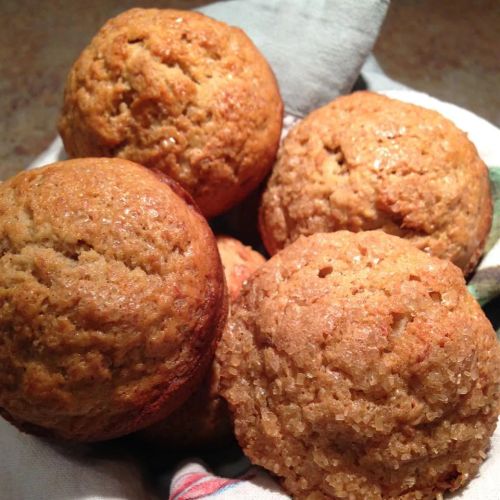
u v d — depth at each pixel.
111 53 0.19
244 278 0.19
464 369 0.15
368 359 0.15
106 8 0.37
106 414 0.16
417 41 0.37
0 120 0.35
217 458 0.19
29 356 0.15
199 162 0.19
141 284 0.15
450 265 0.16
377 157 0.18
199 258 0.16
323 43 0.26
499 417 0.17
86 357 0.15
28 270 0.15
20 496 0.16
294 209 0.19
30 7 0.37
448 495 0.16
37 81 0.36
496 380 0.16
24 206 0.15
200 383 0.17
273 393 0.15
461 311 0.16
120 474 0.17
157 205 0.16
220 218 0.22
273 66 0.26
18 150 0.34
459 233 0.19
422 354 0.15
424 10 0.37
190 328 0.16
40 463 0.16
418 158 0.18
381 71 0.30
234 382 0.16
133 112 0.19
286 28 0.26
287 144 0.20
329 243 0.17
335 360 0.15
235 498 0.15
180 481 0.16
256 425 0.16
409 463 0.15
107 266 0.15
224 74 0.19
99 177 0.16
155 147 0.18
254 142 0.19
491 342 0.16
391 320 0.15
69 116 0.20
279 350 0.15
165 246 0.16
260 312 0.16
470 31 0.37
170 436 0.18
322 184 0.19
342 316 0.15
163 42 0.19
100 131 0.19
